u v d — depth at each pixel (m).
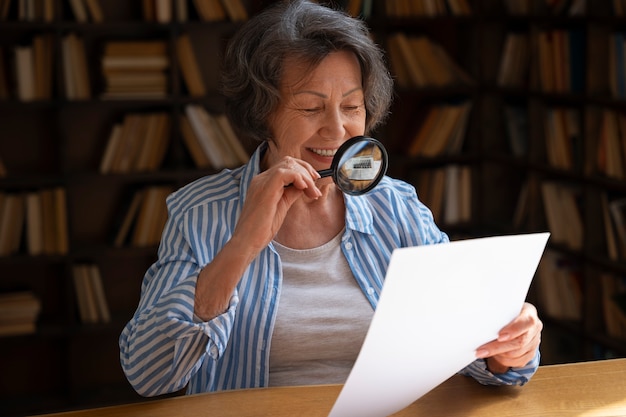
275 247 1.75
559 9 3.97
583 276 3.88
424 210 1.89
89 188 4.23
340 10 1.76
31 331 4.00
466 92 4.52
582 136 3.81
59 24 3.89
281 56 1.65
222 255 1.50
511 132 4.38
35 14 3.88
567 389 1.58
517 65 4.32
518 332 1.44
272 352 1.70
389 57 4.39
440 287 1.23
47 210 4.00
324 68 1.65
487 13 4.46
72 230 4.21
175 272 1.62
